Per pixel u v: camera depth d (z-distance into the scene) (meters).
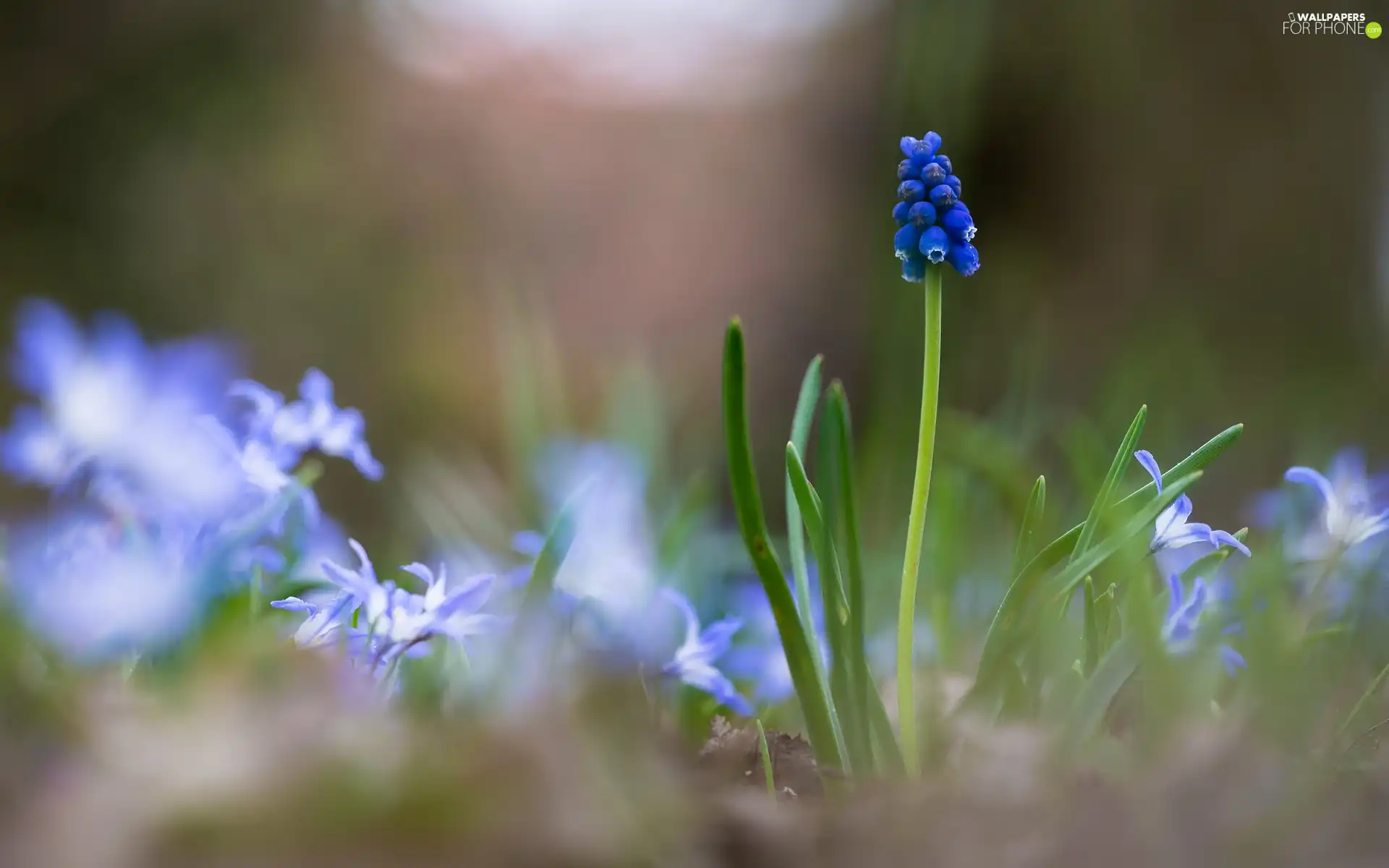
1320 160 2.45
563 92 3.55
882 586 1.08
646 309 3.43
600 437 1.25
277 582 0.71
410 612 0.68
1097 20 2.47
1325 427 1.94
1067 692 0.70
